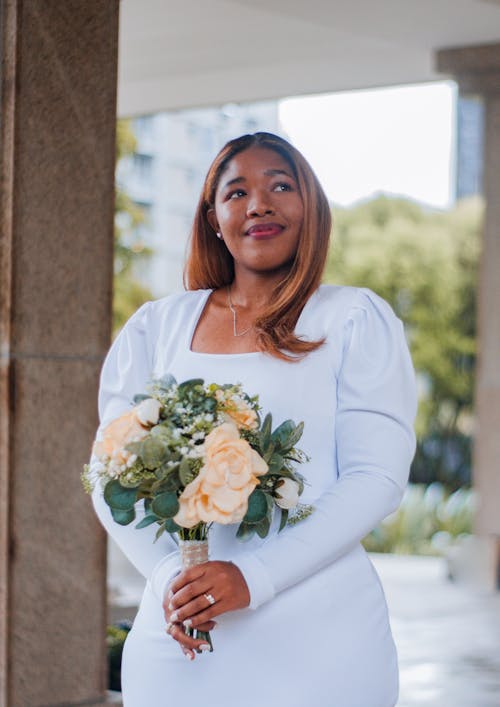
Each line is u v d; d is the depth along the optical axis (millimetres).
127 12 7121
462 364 20609
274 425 2555
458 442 19438
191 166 24281
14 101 3645
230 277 2854
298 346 2580
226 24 7402
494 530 8609
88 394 3830
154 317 2852
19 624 3684
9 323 3668
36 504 3727
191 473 2342
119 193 16828
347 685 2490
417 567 10008
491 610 7832
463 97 8219
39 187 3707
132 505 2400
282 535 2471
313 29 7531
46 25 3699
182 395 2398
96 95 3816
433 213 21688
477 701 5453
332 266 21781
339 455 2568
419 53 8016
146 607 2639
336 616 2504
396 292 21391
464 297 21062
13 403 3674
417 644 6730
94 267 3830
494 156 8258
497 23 7305
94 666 3850
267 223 2658
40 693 3725
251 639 2480
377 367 2559
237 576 2402
